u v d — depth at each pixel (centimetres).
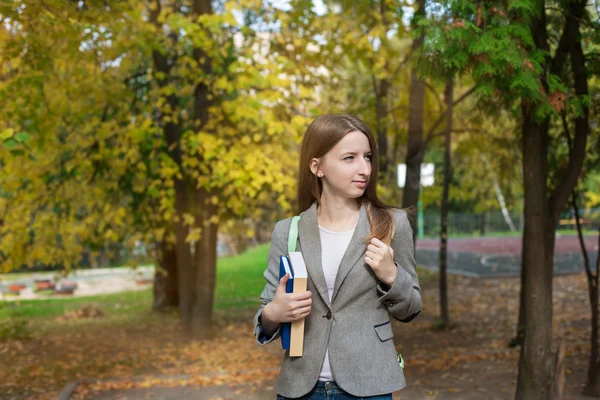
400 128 1320
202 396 731
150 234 1314
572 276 1920
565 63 571
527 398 507
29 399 723
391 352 239
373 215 243
